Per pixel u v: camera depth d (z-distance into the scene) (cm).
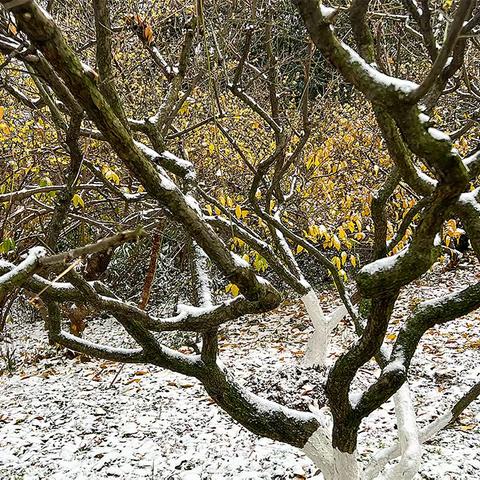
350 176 677
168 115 346
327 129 675
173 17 518
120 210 682
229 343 905
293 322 968
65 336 285
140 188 520
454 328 803
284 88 584
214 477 483
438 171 150
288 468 484
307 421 290
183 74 339
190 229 186
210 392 285
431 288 1025
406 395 347
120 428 606
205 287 309
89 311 795
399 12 471
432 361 685
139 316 238
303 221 668
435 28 338
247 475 479
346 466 282
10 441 595
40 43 126
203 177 623
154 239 502
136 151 161
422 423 529
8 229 522
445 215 165
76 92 139
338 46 136
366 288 188
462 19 113
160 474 498
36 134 592
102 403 686
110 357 282
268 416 287
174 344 877
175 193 177
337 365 247
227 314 230
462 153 611
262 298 208
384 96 135
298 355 772
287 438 287
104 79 202
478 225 182
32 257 140
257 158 650
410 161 187
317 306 659
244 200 612
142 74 559
